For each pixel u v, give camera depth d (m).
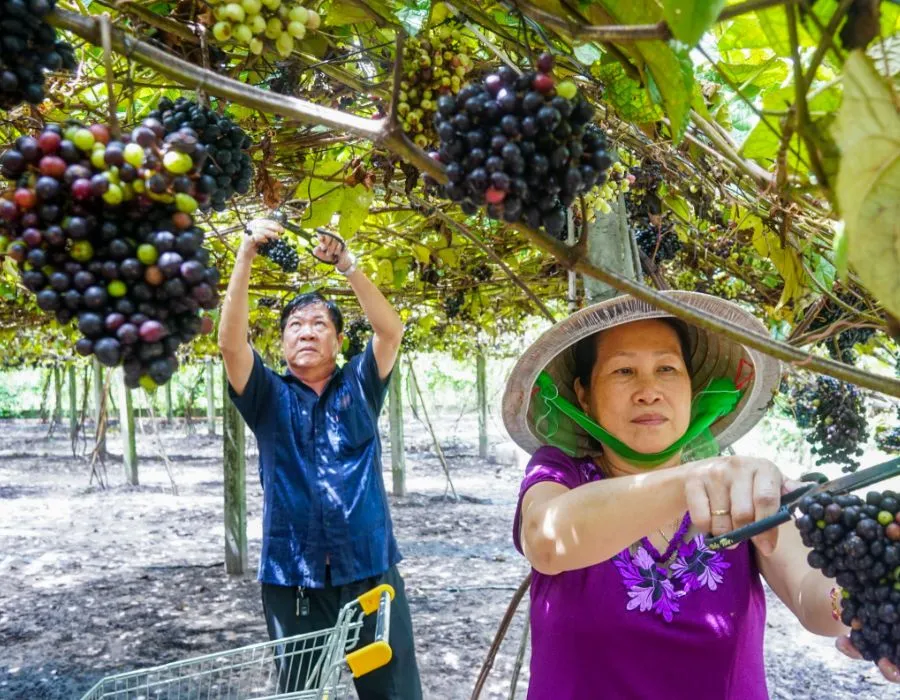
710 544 1.18
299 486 3.52
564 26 1.10
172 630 6.28
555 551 1.52
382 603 2.77
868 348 5.16
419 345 12.40
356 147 2.77
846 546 1.02
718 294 4.72
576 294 2.75
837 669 5.32
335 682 2.54
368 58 2.09
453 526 10.30
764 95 1.78
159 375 1.10
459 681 5.25
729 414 2.29
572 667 1.87
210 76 1.17
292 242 5.09
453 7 1.68
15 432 24.30
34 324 7.36
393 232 4.65
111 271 1.05
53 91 2.19
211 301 1.11
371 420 3.71
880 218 0.74
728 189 2.69
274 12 1.49
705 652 1.83
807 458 12.27
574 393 2.25
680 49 1.15
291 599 3.53
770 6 0.91
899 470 1.04
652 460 1.98
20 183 1.07
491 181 1.00
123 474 15.39
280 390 3.65
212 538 9.80
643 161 2.76
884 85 0.72
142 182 1.05
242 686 4.97
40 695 4.99
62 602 7.03
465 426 25.83
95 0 1.62
